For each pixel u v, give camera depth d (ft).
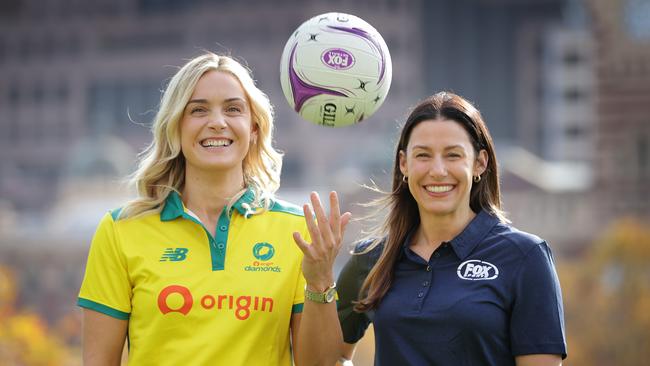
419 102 26.02
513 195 326.03
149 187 26.68
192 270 25.39
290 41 27.17
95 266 25.79
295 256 26.14
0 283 303.07
